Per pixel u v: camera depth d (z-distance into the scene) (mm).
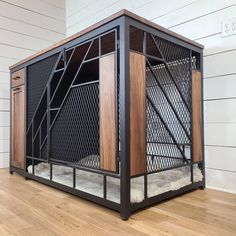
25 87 1881
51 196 1393
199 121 1547
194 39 1661
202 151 1558
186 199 1324
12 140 2057
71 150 1460
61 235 918
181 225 997
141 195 1146
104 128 1169
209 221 1035
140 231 945
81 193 1313
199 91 1554
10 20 2492
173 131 1549
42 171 1776
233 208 1186
